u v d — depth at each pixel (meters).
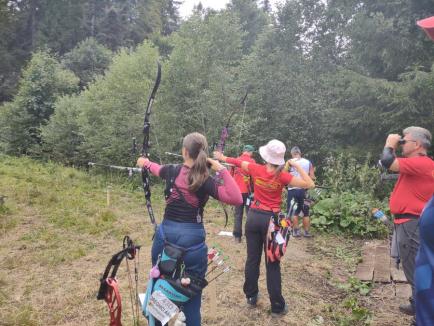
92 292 4.77
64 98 19.00
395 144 3.60
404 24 12.08
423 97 11.17
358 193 9.50
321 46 17.28
